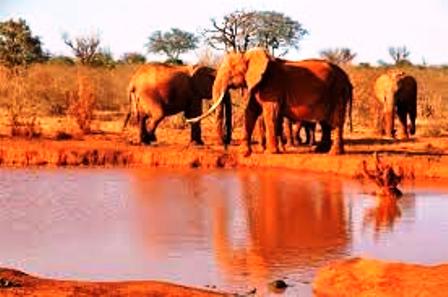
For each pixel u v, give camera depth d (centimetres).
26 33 5797
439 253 1481
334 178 2366
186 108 3022
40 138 2955
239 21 5444
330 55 5644
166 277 1335
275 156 2597
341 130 2705
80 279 1325
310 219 1778
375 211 1869
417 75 6038
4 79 4241
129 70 5056
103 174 2430
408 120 4031
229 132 2825
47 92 4188
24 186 2197
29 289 1181
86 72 4512
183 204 1944
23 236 1609
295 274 1352
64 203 1950
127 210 1864
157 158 2631
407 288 1202
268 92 2659
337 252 1491
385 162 2400
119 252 1489
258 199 2014
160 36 6919
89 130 3197
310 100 2703
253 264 1410
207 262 1425
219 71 2720
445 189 2178
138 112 2988
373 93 3878
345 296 1218
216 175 2425
